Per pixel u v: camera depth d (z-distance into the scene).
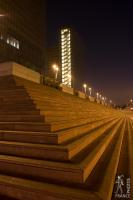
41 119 6.39
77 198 3.44
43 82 17.47
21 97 8.15
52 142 5.21
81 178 3.93
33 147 4.88
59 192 3.59
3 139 5.88
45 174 4.20
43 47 75.12
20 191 3.86
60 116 7.96
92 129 9.93
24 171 4.41
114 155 6.60
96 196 3.47
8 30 52.53
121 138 10.95
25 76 13.18
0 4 49.31
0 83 10.19
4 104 8.08
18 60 56.75
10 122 6.48
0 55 48.31
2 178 4.19
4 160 4.64
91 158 4.87
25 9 62.59
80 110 12.95
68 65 109.06
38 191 3.71
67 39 111.69
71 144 5.13
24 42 61.09
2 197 3.97
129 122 29.22
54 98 10.95
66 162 4.45
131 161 6.90
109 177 4.39
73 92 24.48
